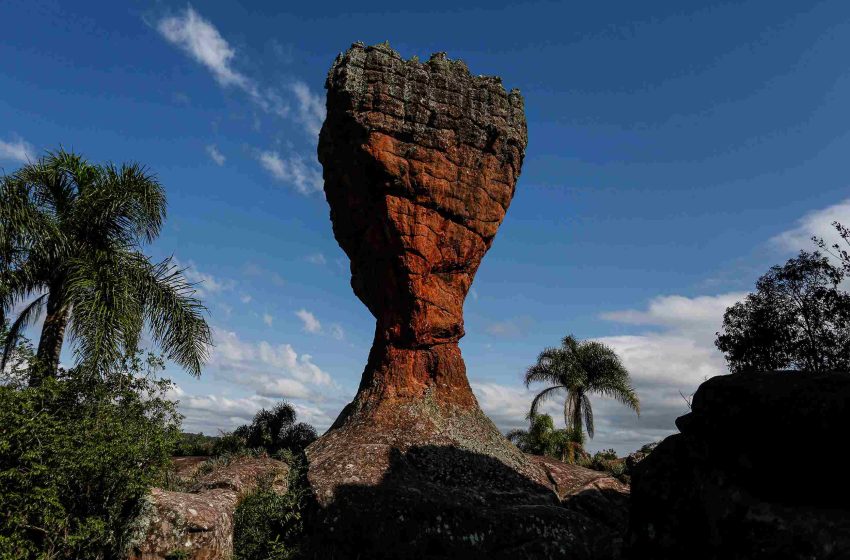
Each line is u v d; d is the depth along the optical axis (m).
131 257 16.50
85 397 12.98
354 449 19.58
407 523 16.12
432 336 23.27
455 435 21.00
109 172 17.08
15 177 15.30
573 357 38.72
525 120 25.72
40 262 15.84
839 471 5.93
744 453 6.68
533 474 21.02
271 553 15.35
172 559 12.08
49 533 11.04
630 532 7.64
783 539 5.82
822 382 6.30
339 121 23.08
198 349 17.16
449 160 23.41
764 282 19.97
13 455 10.61
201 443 33.19
